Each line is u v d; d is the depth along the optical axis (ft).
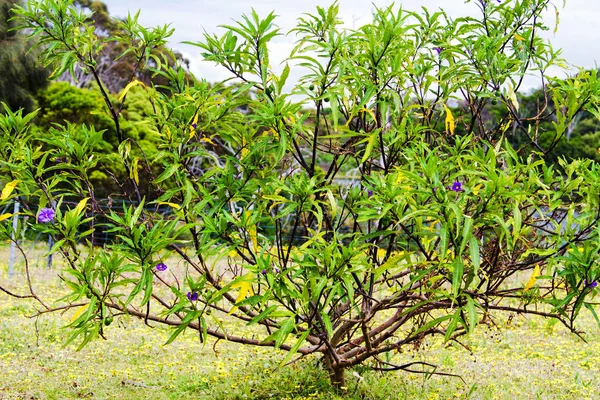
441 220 9.49
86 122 60.23
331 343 14.28
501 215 9.91
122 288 26.32
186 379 16.21
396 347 13.74
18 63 59.36
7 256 37.65
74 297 11.89
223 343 20.16
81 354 18.42
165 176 11.87
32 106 61.87
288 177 12.47
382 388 15.33
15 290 26.78
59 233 11.37
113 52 98.58
